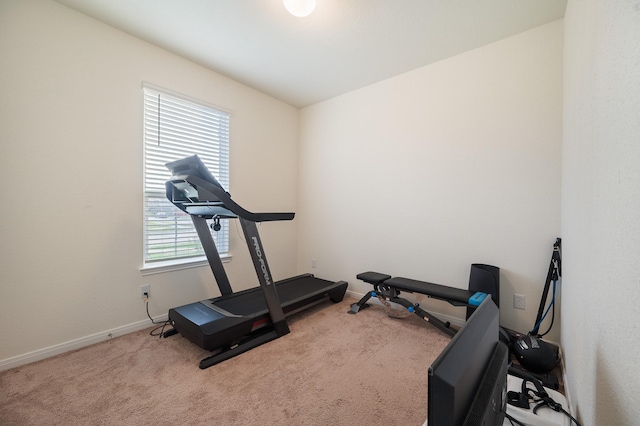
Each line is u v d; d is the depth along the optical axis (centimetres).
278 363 180
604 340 76
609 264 73
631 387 57
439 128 251
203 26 207
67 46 189
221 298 245
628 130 61
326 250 344
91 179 201
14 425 127
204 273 273
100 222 206
